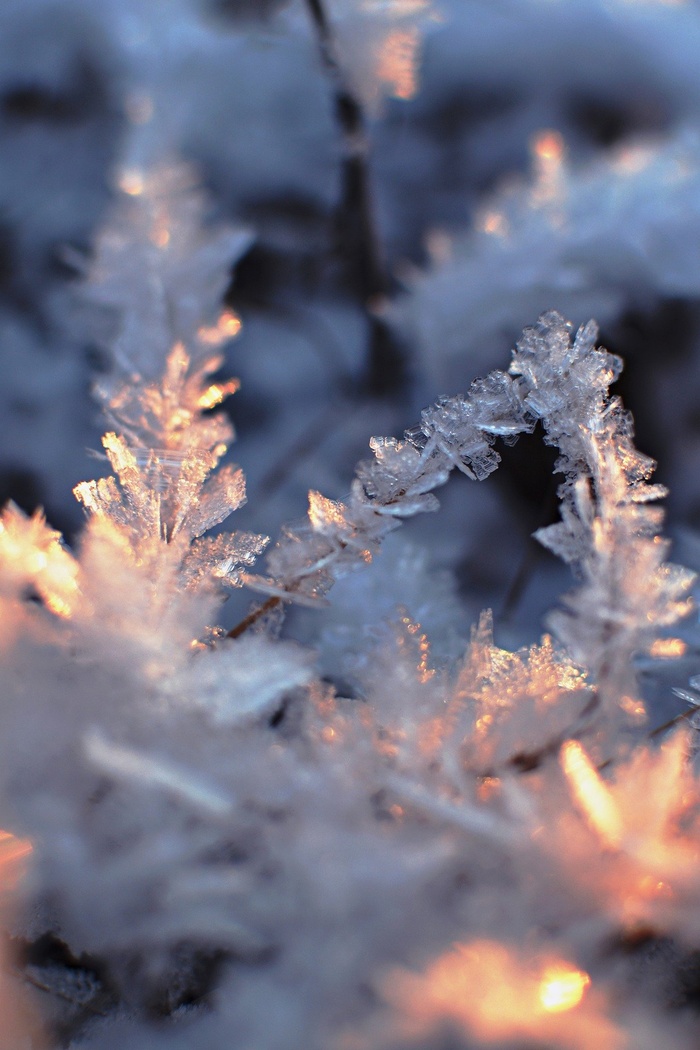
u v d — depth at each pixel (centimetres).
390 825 31
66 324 47
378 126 51
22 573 31
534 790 31
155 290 34
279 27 43
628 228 41
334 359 48
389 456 31
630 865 30
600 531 30
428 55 53
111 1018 31
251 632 32
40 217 49
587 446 31
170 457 32
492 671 31
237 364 48
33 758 30
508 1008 30
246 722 31
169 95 49
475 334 43
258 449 47
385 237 49
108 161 50
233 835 30
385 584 34
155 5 51
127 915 30
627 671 31
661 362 43
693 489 42
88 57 51
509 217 42
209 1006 31
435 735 31
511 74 52
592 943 30
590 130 52
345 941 30
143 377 34
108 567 31
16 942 31
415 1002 30
